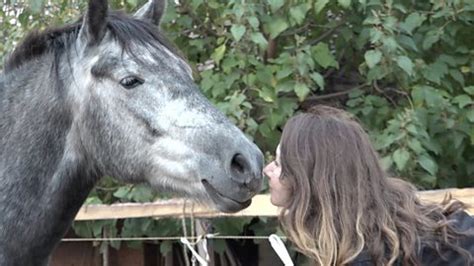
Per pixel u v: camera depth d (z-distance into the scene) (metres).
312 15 4.45
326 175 1.96
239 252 5.09
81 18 2.89
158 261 5.09
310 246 1.94
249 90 4.29
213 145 2.55
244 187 2.53
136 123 2.64
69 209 2.78
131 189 4.25
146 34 2.73
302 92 4.04
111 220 4.38
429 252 1.90
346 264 1.89
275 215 3.64
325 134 2.00
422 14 4.29
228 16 4.20
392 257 1.87
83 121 2.70
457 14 4.18
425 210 2.01
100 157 2.71
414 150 3.85
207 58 4.57
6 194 2.65
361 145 2.00
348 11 4.43
